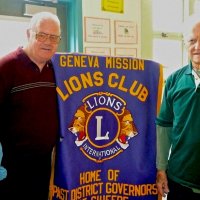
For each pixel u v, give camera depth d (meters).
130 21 2.58
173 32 2.86
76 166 1.54
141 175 1.63
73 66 1.52
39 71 1.47
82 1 2.35
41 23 1.42
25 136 1.47
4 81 1.41
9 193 1.52
